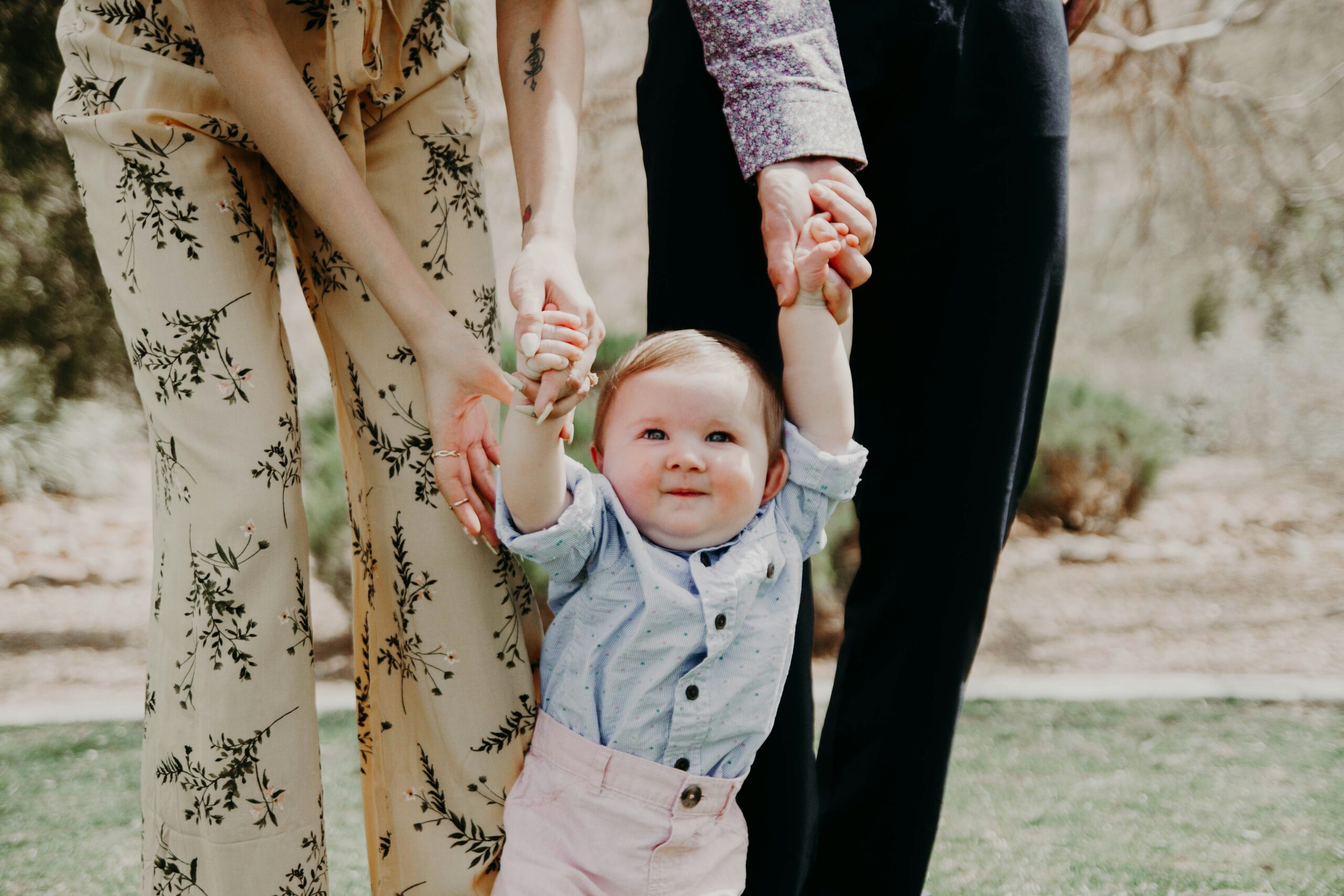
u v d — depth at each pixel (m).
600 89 8.48
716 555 1.42
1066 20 1.81
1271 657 4.53
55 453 7.11
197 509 1.34
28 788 2.69
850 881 1.65
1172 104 7.14
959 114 1.50
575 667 1.40
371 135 1.51
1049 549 6.37
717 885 1.40
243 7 1.33
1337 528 6.59
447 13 1.58
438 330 1.37
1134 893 2.03
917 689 1.59
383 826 1.53
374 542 1.50
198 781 1.32
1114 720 3.35
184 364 1.35
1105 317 8.99
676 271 1.59
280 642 1.35
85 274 4.57
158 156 1.37
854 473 1.49
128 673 4.56
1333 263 8.25
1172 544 6.43
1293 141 7.80
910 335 1.59
